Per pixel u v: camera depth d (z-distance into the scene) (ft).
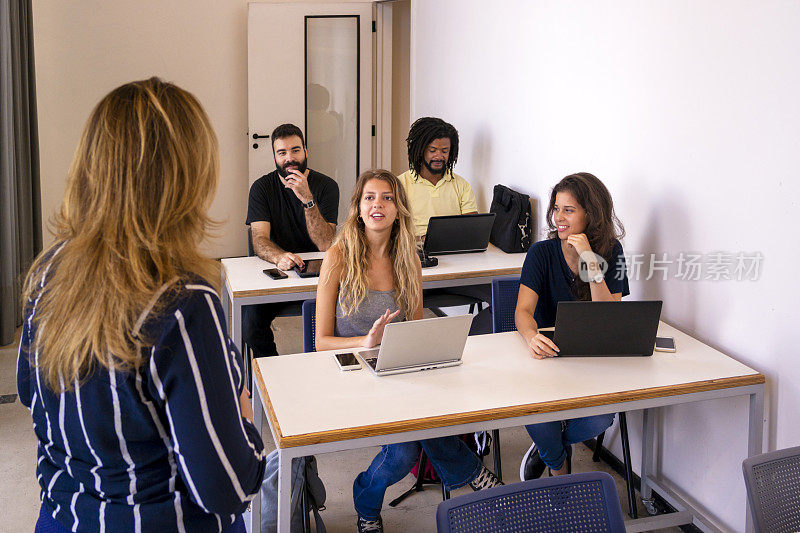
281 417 7.04
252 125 21.43
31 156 17.25
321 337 9.20
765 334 8.34
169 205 3.68
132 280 3.57
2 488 10.10
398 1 22.13
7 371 14.02
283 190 13.20
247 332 12.71
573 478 5.01
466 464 8.52
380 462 8.50
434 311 17.57
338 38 21.52
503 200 13.66
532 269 9.62
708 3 8.81
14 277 15.62
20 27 16.33
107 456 3.85
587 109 11.53
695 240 9.30
